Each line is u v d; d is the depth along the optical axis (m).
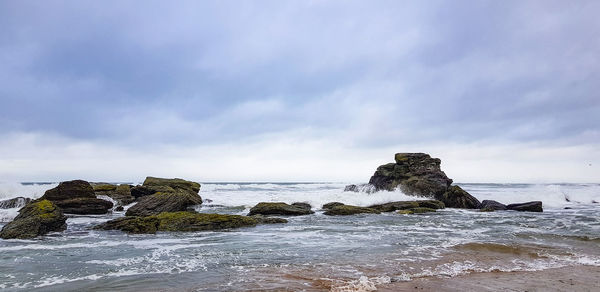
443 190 34.38
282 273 9.45
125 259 11.23
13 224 16.00
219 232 17.20
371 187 38.38
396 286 8.30
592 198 36.47
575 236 15.86
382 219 22.89
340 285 8.32
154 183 33.28
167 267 10.16
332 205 29.48
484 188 63.19
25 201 25.59
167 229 17.42
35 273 9.50
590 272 9.76
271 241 14.66
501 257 11.64
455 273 9.55
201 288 8.09
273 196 37.28
